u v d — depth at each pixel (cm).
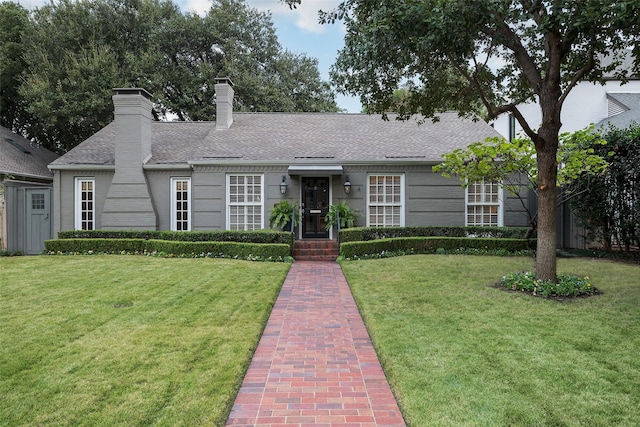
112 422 274
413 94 816
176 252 1063
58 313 529
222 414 288
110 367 361
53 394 312
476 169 917
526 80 814
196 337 441
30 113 2086
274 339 457
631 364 358
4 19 2153
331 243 1145
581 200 1070
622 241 1011
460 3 509
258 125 1501
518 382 328
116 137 1254
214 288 682
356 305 606
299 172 1207
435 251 1098
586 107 1728
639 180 915
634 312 509
